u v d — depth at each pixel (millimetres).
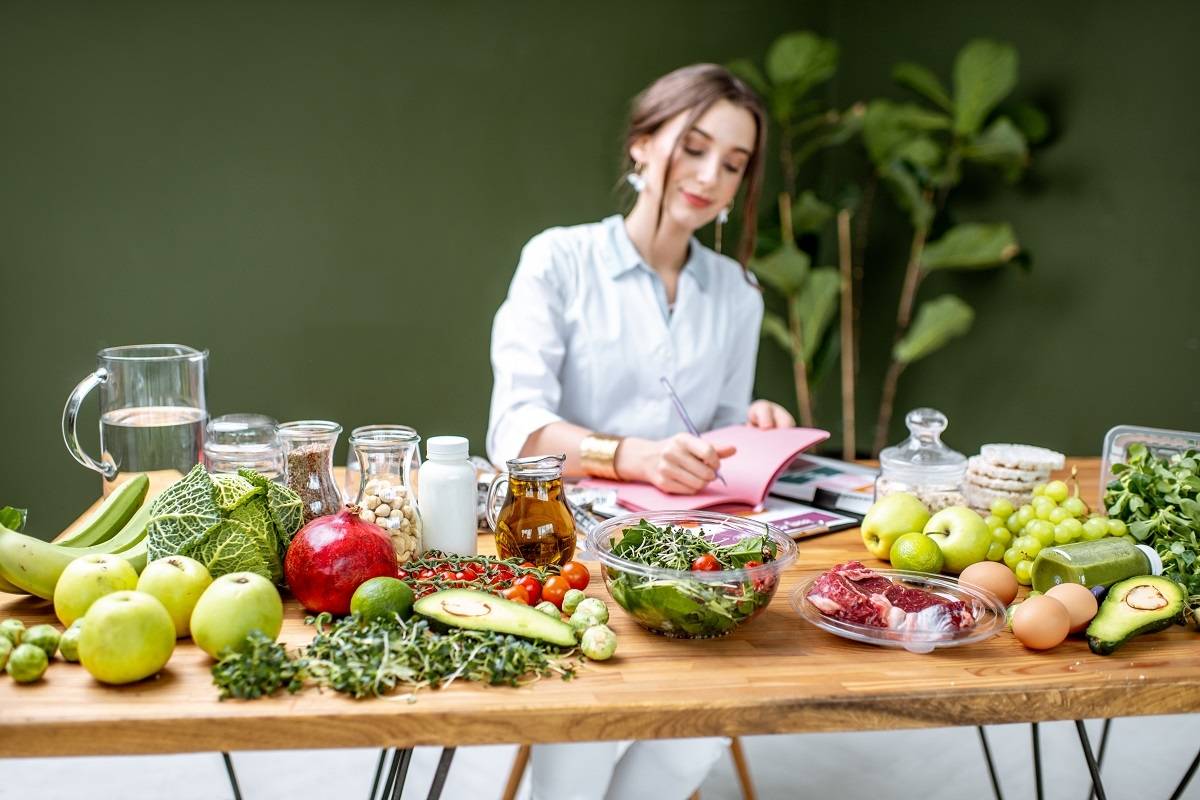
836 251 3971
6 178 3182
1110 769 2225
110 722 877
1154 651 1076
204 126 3320
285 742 896
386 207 3518
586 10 3600
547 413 1851
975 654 1063
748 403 2398
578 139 3643
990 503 1439
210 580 1060
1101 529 1245
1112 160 2945
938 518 1310
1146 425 2875
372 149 3479
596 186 3676
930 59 3584
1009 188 3312
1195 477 1253
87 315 3305
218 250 3389
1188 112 2701
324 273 3496
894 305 3812
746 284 2332
